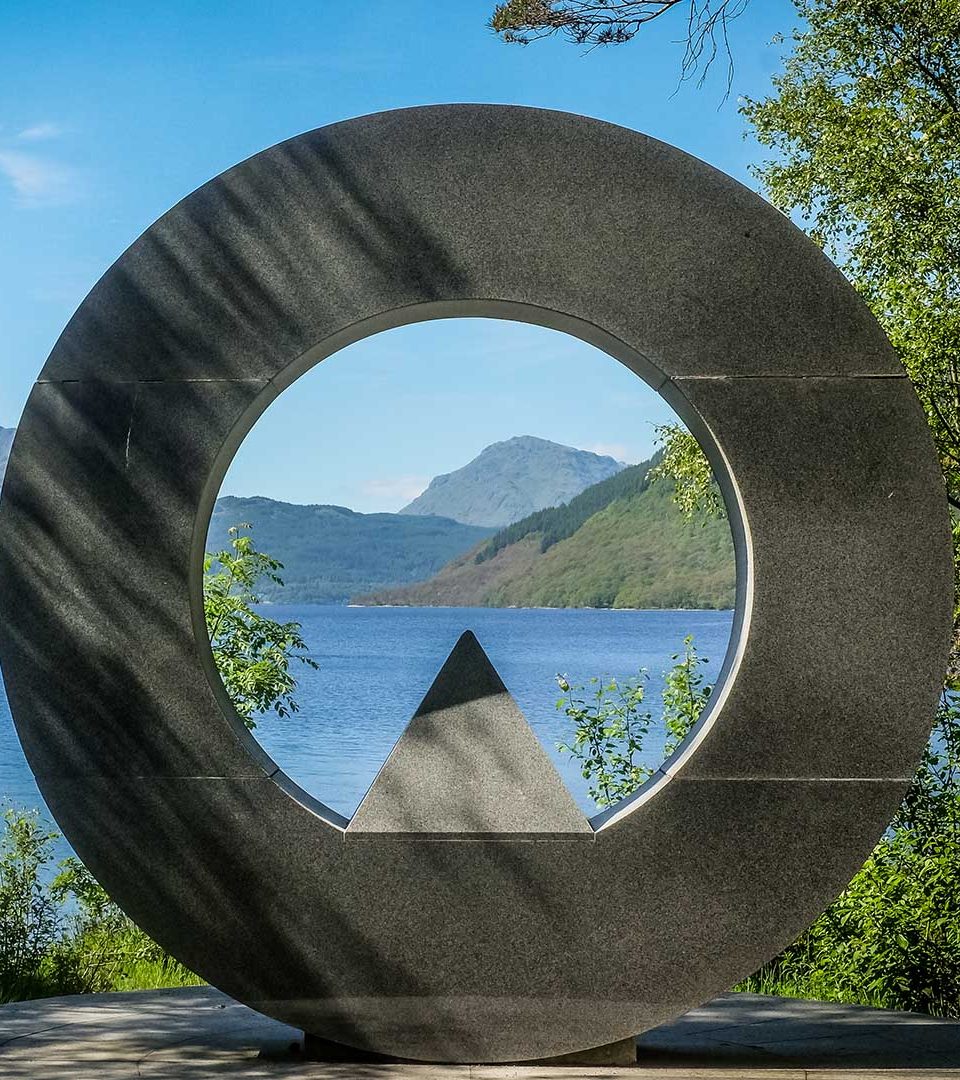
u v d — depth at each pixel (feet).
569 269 17.11
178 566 16.89
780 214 17.11
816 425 16.89
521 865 16.66
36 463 17.08
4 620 16.93
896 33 38.65
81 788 16.78
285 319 17.08
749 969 16.57
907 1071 16.66
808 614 16.72
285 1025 19.08
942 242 34.99
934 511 16.80
